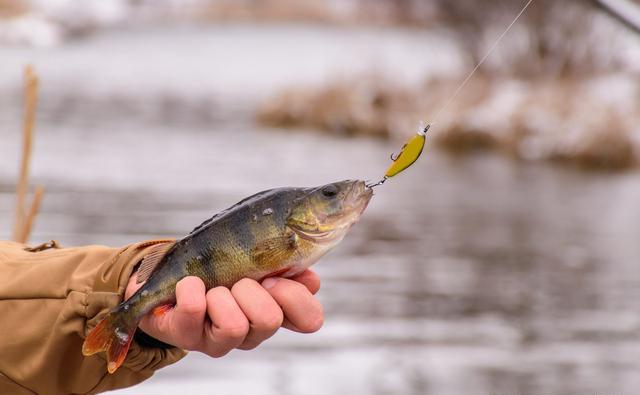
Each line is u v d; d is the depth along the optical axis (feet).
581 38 79.82
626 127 63.62
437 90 77.10
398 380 21.48
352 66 85.40
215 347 5.73
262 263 5.84
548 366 23.21
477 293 30.71
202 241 5.95
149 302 5.98
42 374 6.67
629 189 54.03
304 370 22.22
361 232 40.47
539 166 63.21
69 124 78.48
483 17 82.12
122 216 40.91
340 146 69.10
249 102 100.63
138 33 252.21
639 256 36.88
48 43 201.26
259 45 207.92
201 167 57.21
